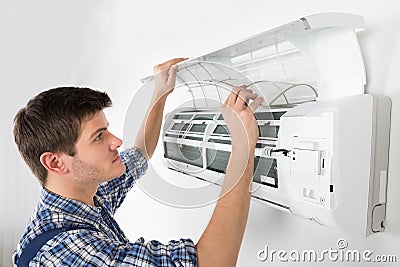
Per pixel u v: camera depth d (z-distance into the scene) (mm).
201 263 777
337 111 735
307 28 740
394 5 779
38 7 2570
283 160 845
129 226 2053
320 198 763
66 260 794
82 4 2459
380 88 804
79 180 879
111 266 781
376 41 812
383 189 785
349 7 873
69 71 2607
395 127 773
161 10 1730
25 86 2650
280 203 896
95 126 843
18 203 2703
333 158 739
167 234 1684
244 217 815
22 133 869
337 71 827
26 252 834
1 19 2586
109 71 2277
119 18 2150
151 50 1836
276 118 888
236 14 1265
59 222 854
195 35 1497
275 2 1096
